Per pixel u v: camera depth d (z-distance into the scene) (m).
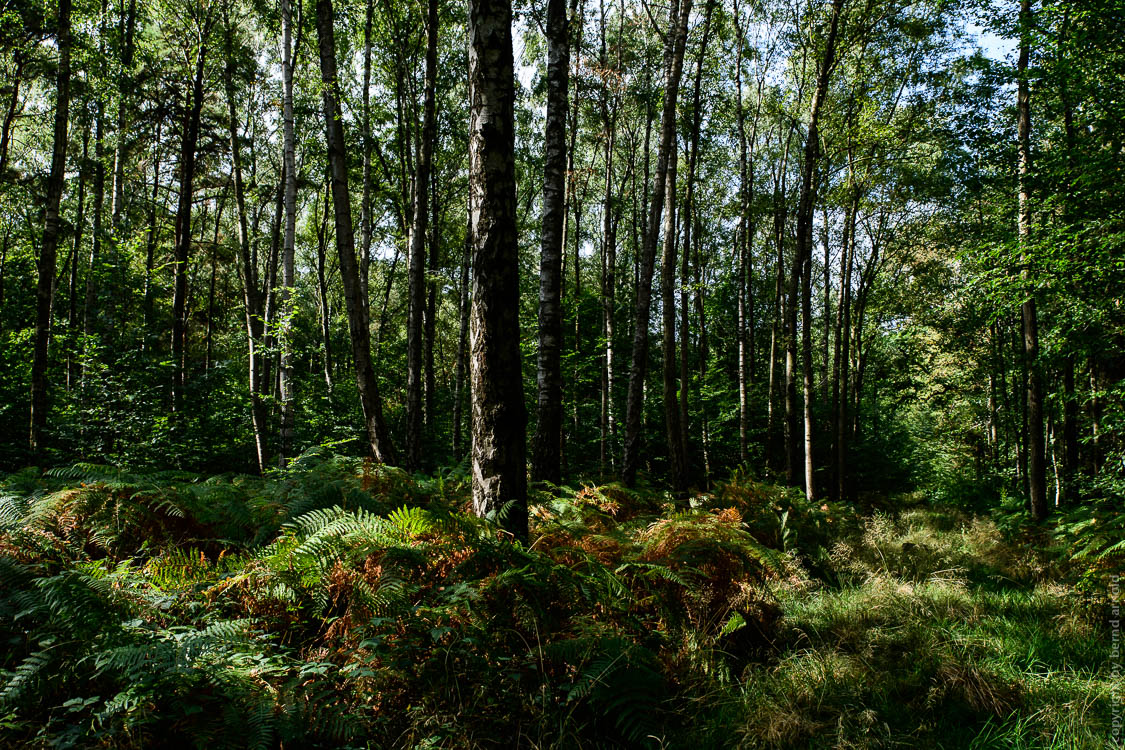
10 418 12.12
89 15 14.57
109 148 15.95
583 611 3.80
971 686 3.68
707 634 4.07
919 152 13.88
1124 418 8.58
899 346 18.92
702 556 4.48
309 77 17.31
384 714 3.10
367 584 3.64
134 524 4.80
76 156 16.62
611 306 17.58
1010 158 9.24
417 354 12.43
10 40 12.42
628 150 20.86
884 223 18.39
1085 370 13.41
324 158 18.80
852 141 13.66
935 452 23.19
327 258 29.55
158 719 2.74
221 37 14.77
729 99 19.30
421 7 14.84
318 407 14.86
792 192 19.67
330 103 9.38
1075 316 8.29
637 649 3.41
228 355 26.72
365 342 9.23
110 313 13.16
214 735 2.62
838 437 16.86
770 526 7.37
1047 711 3.46
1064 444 14.20
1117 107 7.47
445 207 21.72
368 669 3.11
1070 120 9.42
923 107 13.86
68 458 9.86
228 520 5.05
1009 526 10.11
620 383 22.42
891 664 4.07
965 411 22.42
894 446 22.16
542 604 3.67
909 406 23.22
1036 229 8.12
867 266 20.88
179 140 16.19
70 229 16.33
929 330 19.17
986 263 8.88
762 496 9.29
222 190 20.77
